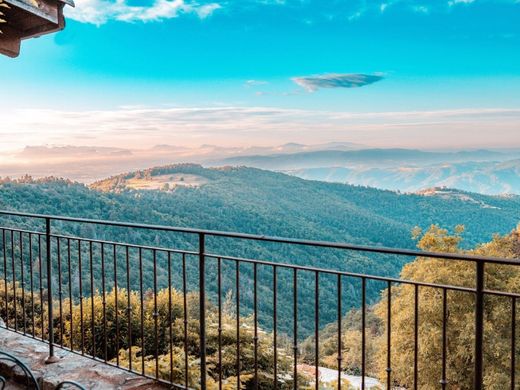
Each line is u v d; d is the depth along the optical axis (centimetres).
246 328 731
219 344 291
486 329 1273
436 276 1434
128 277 334
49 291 361
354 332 1173
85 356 366
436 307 1379
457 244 1645
